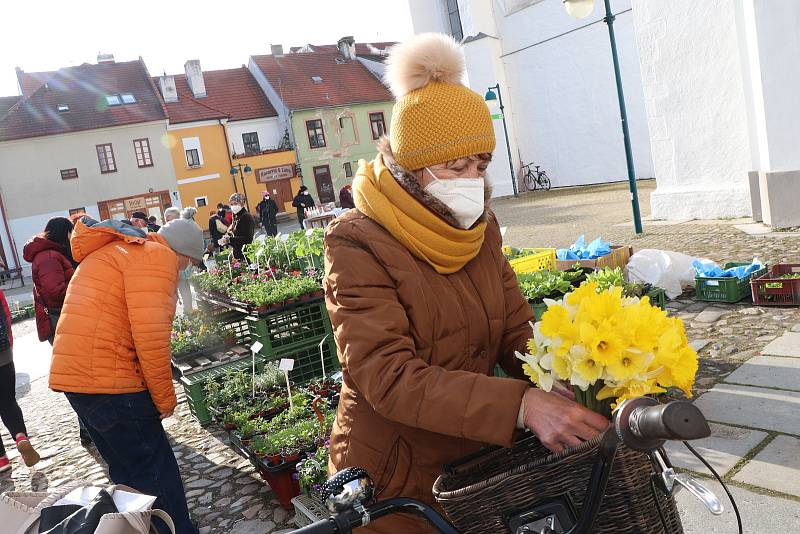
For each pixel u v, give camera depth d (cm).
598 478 110
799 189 861
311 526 117
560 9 2230
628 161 1049
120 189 3844
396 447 170
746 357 465
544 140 2420
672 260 661
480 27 2412
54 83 3906
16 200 3606
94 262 326
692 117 1061
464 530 129
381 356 154
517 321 190
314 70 4522
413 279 164
